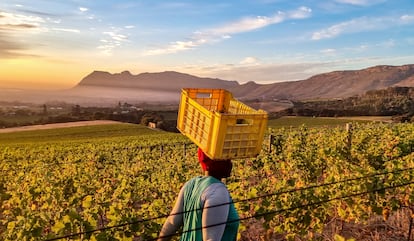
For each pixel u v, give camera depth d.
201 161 3.16
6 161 25.38
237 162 14.70
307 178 11.66
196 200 3.02
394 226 8.23
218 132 2.86
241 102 3.42
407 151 15.82
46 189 10.66
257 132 3.02
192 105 3.20
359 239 7.75
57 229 6.08
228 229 3.04
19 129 85.44
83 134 73.88
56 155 27.61
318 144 17.75
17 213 9.84
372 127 26.16
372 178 7.74
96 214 7.18
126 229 6.14
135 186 10.75
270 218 6.84
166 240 3.27
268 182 9.27
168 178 12.09
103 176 15.33
